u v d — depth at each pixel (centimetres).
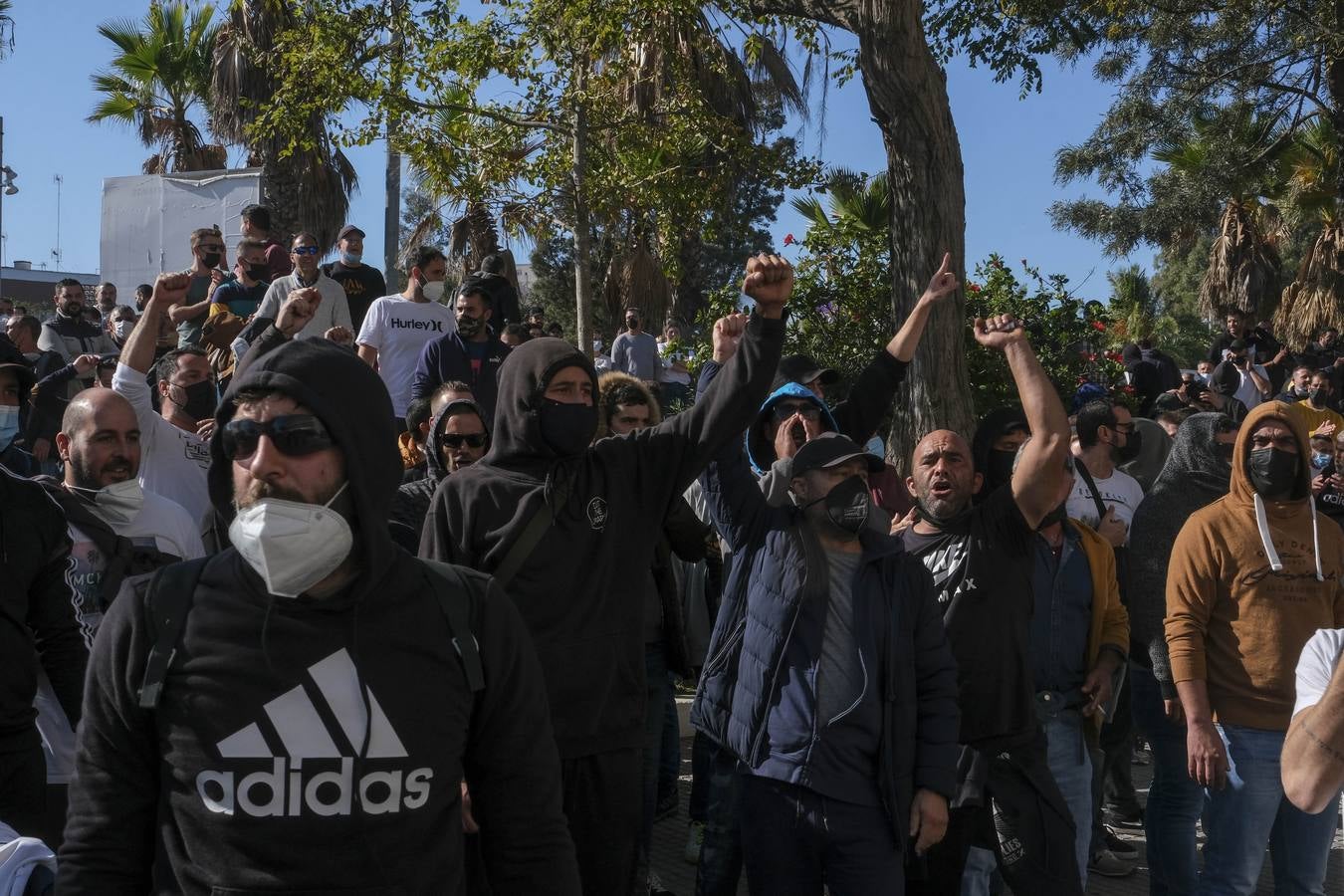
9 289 5428
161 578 194
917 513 432
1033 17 1225
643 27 1278
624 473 343
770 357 336
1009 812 393
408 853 188
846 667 359
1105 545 450
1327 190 2589
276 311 789
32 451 823
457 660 198
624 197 1401
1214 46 2152
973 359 1065
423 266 841
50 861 234
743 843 371
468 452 425
